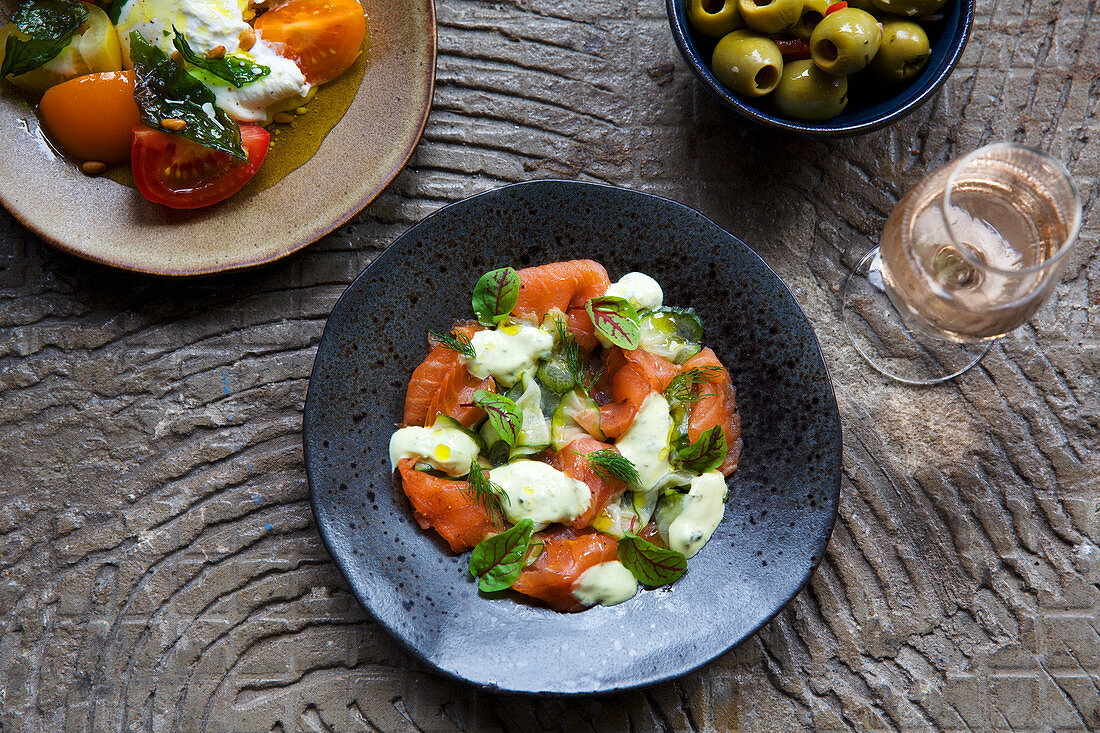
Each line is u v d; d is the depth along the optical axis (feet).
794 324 2.43
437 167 2.58
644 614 2.37
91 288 2.54
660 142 2.60
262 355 2.54
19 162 2.45
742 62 2.36
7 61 2.41
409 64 2.50
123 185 2.48
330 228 2.44
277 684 2.48
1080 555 2.54
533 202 2.43
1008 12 2.61
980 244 2.36
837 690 2.51
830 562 2.53
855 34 2.31
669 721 2.49
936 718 2.51
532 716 2.48
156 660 2.48
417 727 2.47
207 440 2.52
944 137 2.60
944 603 2.53
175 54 2.46
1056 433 2.56
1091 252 2.59
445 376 2.38
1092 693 2.51
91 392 2.53
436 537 2.38
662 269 2.46
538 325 2.41
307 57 2.49
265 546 2.50
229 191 2.46
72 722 2.46
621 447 2.37
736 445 2.44
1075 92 2.60
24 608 2.49
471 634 2.34
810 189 2.60
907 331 2.57
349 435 2.39
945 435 2.56
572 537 2.36
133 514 2.51
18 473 2.51
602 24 2.61
